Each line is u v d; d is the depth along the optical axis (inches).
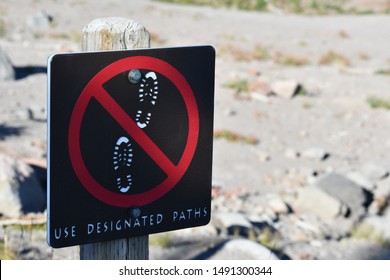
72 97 126.6
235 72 842.2
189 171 139.3
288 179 523.5
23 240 301.7
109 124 130.5
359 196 462.9
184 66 135.6
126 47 135.3
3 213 358.6
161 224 138.4
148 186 136.0
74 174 128.8
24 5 1186.6
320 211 446.6
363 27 1366.9
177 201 139.3
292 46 1113.4
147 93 133.1
